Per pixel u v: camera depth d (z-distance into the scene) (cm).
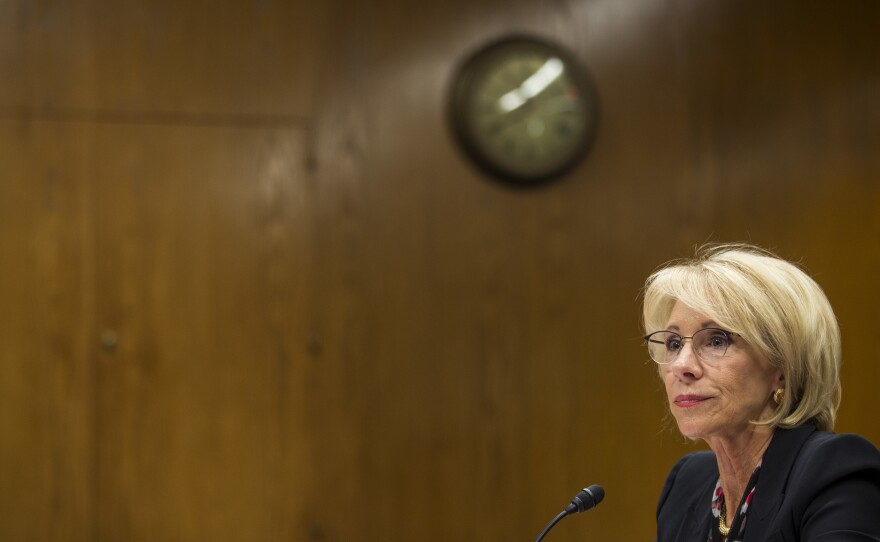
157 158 718
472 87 741
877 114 794
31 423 700
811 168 788
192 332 719
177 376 716
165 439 714
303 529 727
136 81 717
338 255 736
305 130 735
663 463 761
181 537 713
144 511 710
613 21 767
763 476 248
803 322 249
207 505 717
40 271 704
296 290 730
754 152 782
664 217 770
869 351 788
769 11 785
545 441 754
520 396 751
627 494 758
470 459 746
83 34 712
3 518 696
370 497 735
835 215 789
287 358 729
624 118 767
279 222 730
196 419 718
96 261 709
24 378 701
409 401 741
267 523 723
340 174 738
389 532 737
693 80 775
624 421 760
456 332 746
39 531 700
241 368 724
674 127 773
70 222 708
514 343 751
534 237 754
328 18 739
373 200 740
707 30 778
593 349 759
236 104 728
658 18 773
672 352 263
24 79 706
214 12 727
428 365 743
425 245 745
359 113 740
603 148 764
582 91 752
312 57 737
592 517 754
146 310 714
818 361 249
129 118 716
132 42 718
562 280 757
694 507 283
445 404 744
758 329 249
